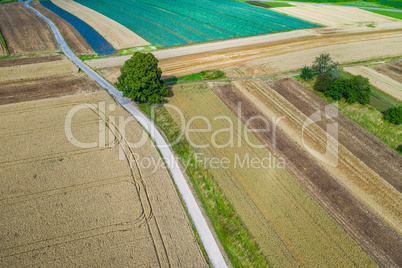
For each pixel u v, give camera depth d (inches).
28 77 1788.9
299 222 989.8
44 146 1252.5
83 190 1071.0
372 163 1239.5
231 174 1166.3
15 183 1078.4
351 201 1069.1
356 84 1604.3
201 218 1022.4
